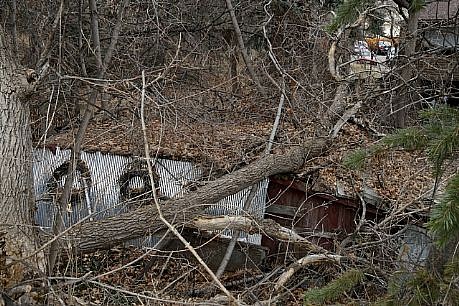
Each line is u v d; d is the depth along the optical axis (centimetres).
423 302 242
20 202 404
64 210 484
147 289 571
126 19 861
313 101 848
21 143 414
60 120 828
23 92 419
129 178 743
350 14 296
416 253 484
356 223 627
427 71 761
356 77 856
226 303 445
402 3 479
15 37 446
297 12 1088
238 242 675
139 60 813
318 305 316
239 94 984
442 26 655
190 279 654
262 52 1113
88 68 773
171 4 947
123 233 503
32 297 334
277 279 540
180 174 689
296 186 714
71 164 506
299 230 709
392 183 686
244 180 621
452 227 204
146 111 702
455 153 245
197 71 938
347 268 489
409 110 827
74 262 462
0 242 373
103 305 402
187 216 543
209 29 1001
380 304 261
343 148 785
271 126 892
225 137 825
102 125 834
